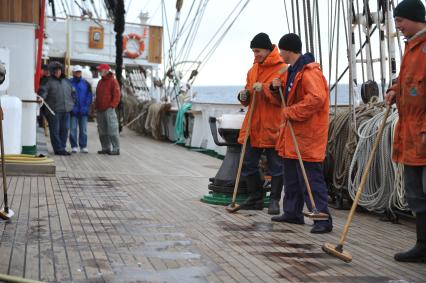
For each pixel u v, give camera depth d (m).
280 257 4.24
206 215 5.75
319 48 7.52
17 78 9.44
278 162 5.93
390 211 5.82
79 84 11.36
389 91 4.39
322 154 5.18
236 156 6.45
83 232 4.74
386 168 5.77
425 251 4.23
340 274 3.87
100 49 18.95
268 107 5.91
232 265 3.98
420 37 4.06
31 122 9.60
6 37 9.33
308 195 5.20
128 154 11.80
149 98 19.59
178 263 3.96
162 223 5.26
